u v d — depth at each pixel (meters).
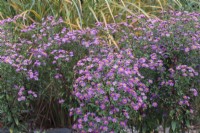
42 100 3.50
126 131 3.15
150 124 3.32
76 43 3.31
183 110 3.23
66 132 3.58
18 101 3.21
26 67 3.28
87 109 3.02
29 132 3.45
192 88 3.18
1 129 3.31
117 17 3.94
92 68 3.11
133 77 3.11
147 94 3.23
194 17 3.33
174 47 3.17
